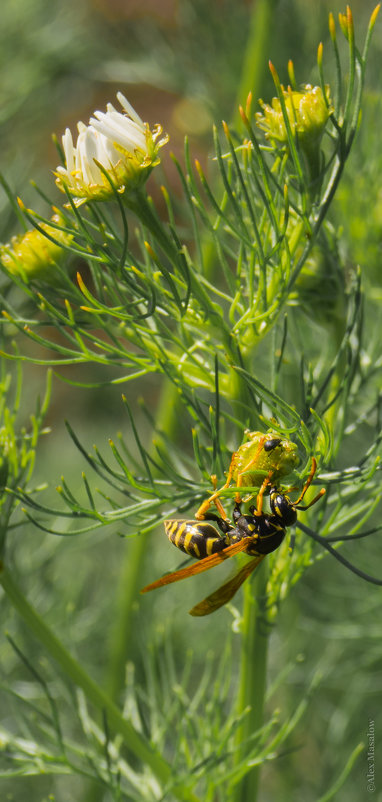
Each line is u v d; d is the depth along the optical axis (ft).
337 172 0.97
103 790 1.27
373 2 1.43
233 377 1.01
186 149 0.98
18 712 1.13
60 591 1.42
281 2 1.38
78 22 1.77
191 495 1.00
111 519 0.98
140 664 1.40
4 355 0.99
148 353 1.00
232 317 0.99
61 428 2.19
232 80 1.52
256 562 0.99
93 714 1.37
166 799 1.15
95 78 1.70
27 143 1.77
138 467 1.03
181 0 1.55
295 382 1.15
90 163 0.95
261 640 1.04
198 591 1.55
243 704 1.05
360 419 1.05
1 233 1.28
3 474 1.02
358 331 1.04
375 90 1.24
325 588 1.32
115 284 1.01
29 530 1.32
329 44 1.35
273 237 1.02
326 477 1.00
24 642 1.30
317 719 1.51
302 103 0.97
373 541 1.31
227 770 1.10
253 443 0.97
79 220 0.95
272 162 1.09
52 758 1.09
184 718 1.10
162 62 1.58
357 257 1.21
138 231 1.03
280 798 1.44
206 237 1.23
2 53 1.69
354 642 1.40
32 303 1.16
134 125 0.95
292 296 1.04
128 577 1.32
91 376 2.17
